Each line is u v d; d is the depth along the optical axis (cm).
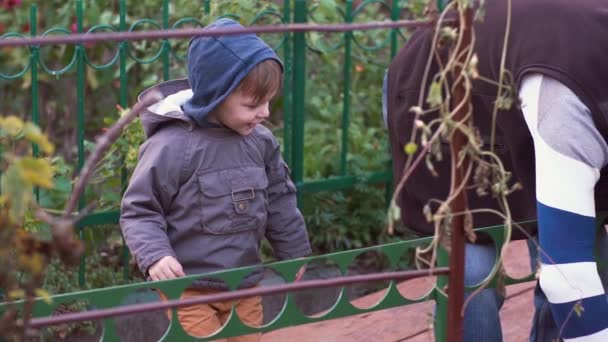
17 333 178
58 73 403
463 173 207
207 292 332
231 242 331
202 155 326
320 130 536
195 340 226
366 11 557
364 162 509
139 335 438
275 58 323
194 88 325
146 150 328
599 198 281
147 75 523
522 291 429
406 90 295
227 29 195
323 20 469
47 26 575
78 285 441
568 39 249
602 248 298
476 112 273
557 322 256
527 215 290
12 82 598
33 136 167
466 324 283
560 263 244
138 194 321
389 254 242
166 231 329
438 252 241
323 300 475
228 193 328
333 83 553
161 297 311
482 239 288
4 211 174
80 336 427
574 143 241
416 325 405
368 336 397
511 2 263
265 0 500
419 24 204
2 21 572
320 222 504
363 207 518
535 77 250
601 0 260
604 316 248
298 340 399
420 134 293
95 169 428
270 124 516
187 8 503
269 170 349
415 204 309
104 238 463
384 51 548
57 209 425
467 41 199
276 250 357
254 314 343
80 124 416
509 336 394
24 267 171
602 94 248
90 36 189
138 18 523
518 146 271
